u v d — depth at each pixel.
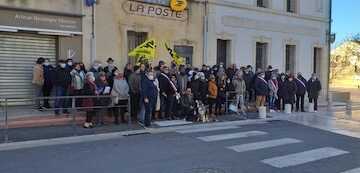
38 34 16.19
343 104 25.55
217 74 18.17
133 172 8.64
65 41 16.73
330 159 10.30
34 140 11.70
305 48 27.38
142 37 19.39
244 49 23.56
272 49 25.16
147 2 19.17
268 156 10.41
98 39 17.56
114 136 12.76
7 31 15.31
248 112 19.19
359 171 9.22
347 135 14.10
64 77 14.60
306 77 27.47
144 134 13.21
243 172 8.88
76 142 11.77
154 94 14.41
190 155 10.27
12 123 13.14
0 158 9.69
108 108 14.28
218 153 10.59
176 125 14.88
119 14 18.25
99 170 8.74
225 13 22.52
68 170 8.70
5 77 15.58
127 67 15.69
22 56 15.93
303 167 9.45
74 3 16.80
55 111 14.44
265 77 20.64
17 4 15.29
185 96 16.06
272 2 25.05
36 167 8.90
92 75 13.71
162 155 10.19
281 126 15.69
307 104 22.91
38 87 15.73
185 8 20.62
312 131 14.68
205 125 15.23
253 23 24.00
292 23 26.38
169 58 20.03
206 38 21.66
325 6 28.70
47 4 16.06
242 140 12.41
